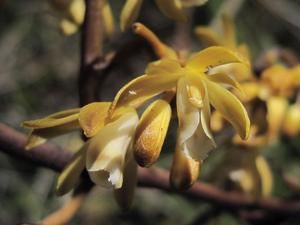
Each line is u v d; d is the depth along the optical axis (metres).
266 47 0.35
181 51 0.13
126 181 0.11
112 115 0.10
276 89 0.17
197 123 0.10
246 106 0.15
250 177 0.16
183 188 0.11
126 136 0.11
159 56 0.12
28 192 0.33
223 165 0.16
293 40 0.37
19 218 0.33
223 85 0.11
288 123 0.17
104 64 0.13
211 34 0.15
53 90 0.39
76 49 0.40
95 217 0.34
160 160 0.28
